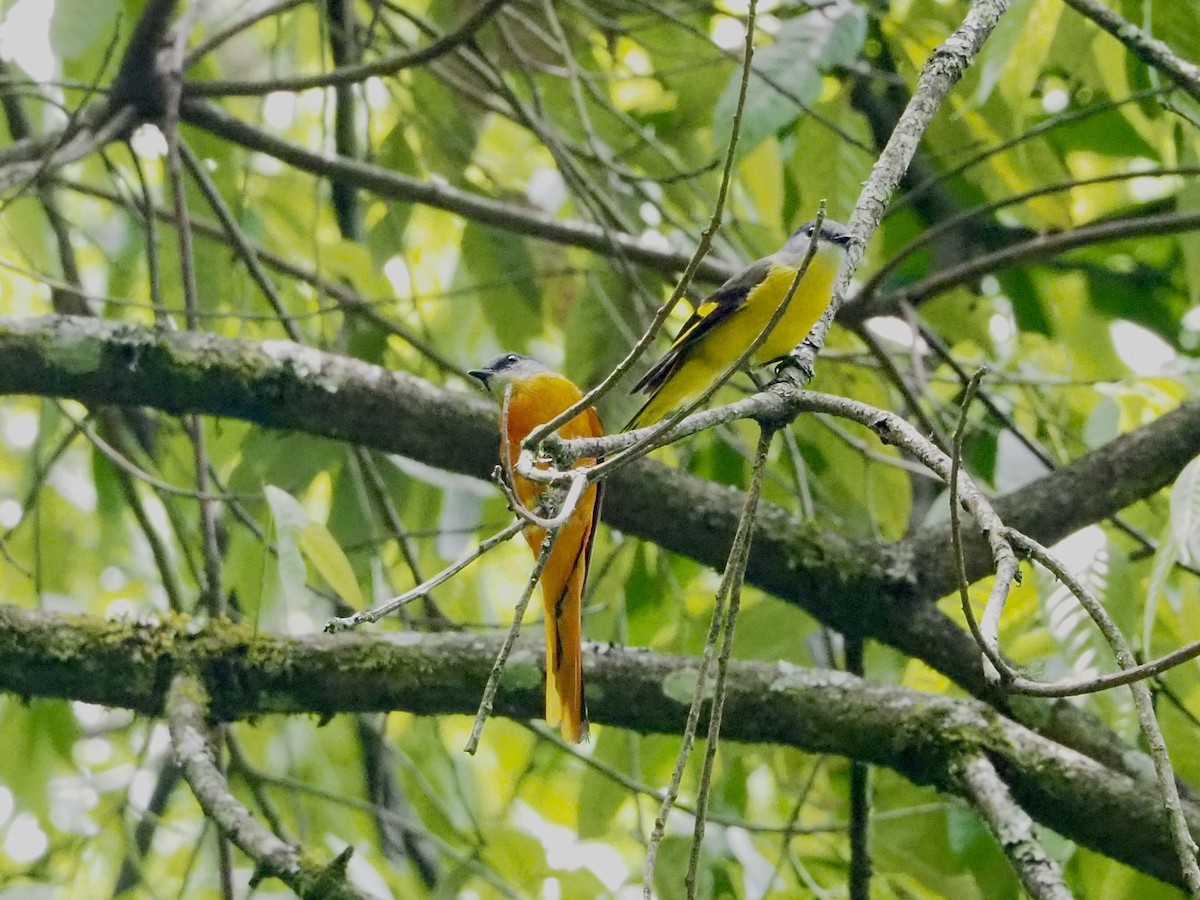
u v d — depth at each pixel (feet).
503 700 28.25
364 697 28.02
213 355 29.99
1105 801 26.63
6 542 37.27
